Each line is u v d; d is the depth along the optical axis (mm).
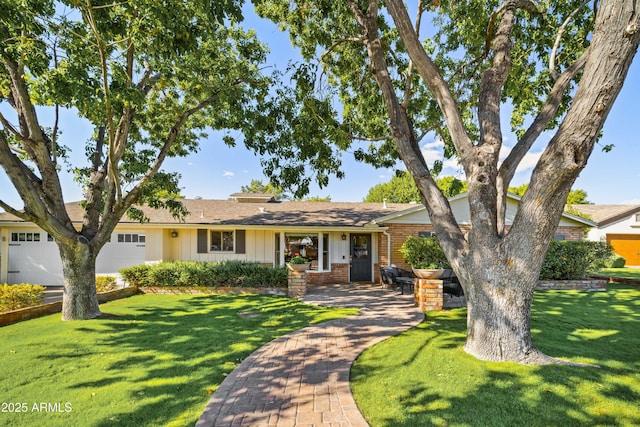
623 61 3707
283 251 14789
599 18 3838
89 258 8008
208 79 8773
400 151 6023
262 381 4312
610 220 26062
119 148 7816
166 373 4617
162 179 9922
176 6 5555
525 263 4605
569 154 3992
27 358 5223
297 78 7562
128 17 5727
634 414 3359
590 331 6348
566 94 8086
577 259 12102
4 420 3434
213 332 6645
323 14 7492
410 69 7312
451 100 5301
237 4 6605
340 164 9258
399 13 5223
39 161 7547
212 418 3436
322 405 3672
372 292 11969
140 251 14203
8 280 13781
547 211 4383
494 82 5238
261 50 9219
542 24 7711
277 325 7172
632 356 4949
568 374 4238
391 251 14383
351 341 5949
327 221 14711
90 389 4133
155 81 8289
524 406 3531
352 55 8828
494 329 4770
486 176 4914
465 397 3740
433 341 5777
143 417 3482
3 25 4957
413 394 3863
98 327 7055
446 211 5629
